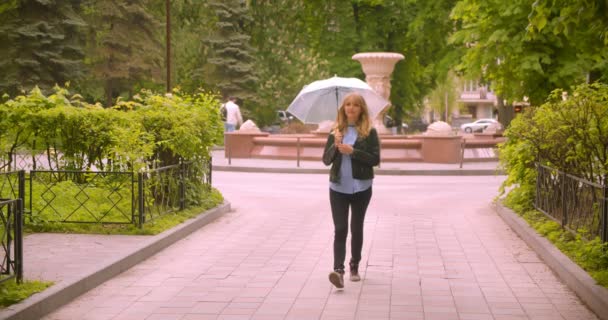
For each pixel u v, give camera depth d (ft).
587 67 49.49
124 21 138.51
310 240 30.94
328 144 22.68
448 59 103.91
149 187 31.71
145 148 31.30
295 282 22.95
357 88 28.91
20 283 19.94
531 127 33.86
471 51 53.83
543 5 22.98
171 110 35.81
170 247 29.12
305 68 141.79
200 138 37.19
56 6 120.37
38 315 18.44
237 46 149.69
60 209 30.60
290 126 122.01
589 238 24.81
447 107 232.73
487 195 49.67
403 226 34.94
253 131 85.40
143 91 37.17
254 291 21.76
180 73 151.84
